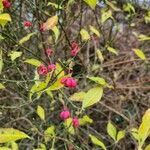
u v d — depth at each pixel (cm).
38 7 191
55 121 227
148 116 102
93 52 294
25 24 203
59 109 228
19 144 206
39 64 166
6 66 192
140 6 301
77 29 278
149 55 330
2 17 128
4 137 101
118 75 297
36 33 207
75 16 228
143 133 102
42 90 138
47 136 176
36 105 225
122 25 327
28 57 213
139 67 309
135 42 341
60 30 226
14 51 186
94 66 229
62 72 145
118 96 276
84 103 131
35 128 192
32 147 204
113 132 158
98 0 249
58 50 229
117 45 334
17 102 227
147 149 104
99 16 282
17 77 216
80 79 247
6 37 183
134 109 278
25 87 172
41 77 176
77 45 187
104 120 274
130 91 282
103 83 150
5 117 214
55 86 135
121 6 318
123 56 299
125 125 265
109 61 282
